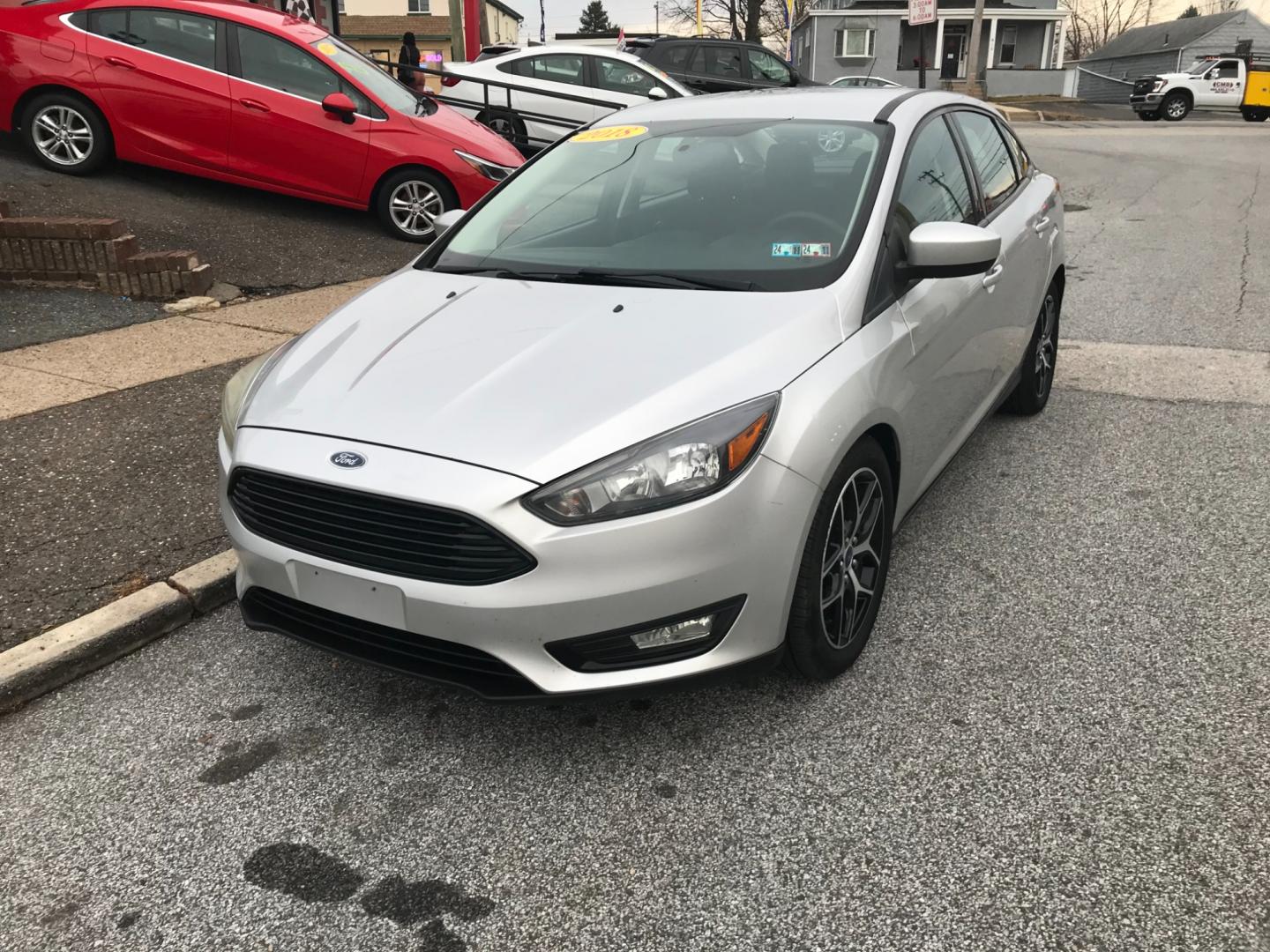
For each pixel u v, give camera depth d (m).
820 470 2.48
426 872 2.25
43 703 2.89
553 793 2.48
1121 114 31.06
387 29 45.28
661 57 14.79
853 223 3.09
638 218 3.40
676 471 2.29
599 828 2.36
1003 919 2.05
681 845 2.30
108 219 7.77
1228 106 27.64
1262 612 3.17
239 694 2.93
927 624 3.17
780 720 2.72
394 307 3.15
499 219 3.70
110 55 8.19
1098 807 2.35
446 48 45.50
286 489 2.47
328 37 8.91
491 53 15.14
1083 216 11.05
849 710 2.75
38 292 6.73
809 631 2.63
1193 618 3.15
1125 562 3.53
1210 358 5.93
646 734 2.69
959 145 3.99
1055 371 5.70
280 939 2.07
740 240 3.15
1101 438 4.74
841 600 2.78
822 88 4.17
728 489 2.33
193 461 4.22
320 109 8.42
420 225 8.76
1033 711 2.71
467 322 2.90
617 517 2.26
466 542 2.27
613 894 2.17
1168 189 12.85
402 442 2.37
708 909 2.12
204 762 2.63
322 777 2.57
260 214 8.79
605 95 11.66
